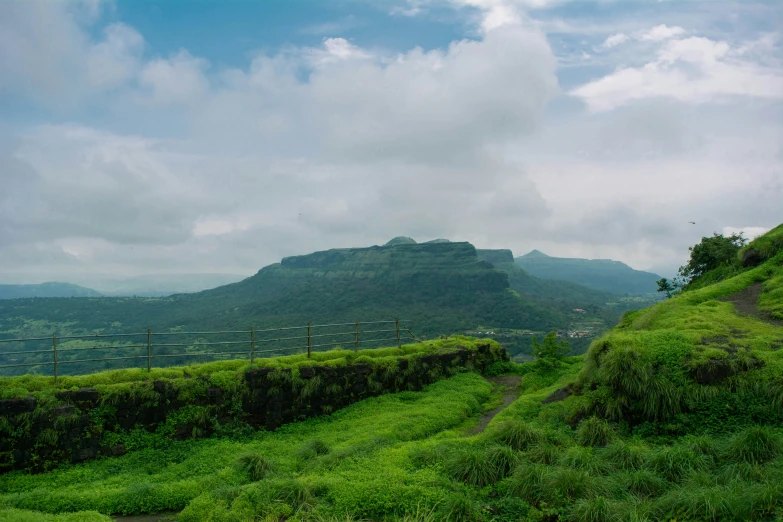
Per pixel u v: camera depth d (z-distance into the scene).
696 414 11.24
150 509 9.81
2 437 12.84
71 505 9.84
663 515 7.65
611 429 11.31
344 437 14.27
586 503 7.91
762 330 14.13
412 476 9.68
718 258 25.88
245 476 10.78
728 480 8.30
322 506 8.71
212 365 16.55
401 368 20.05
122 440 14.25
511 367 24.41
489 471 9.67
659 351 12.42
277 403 16.58
